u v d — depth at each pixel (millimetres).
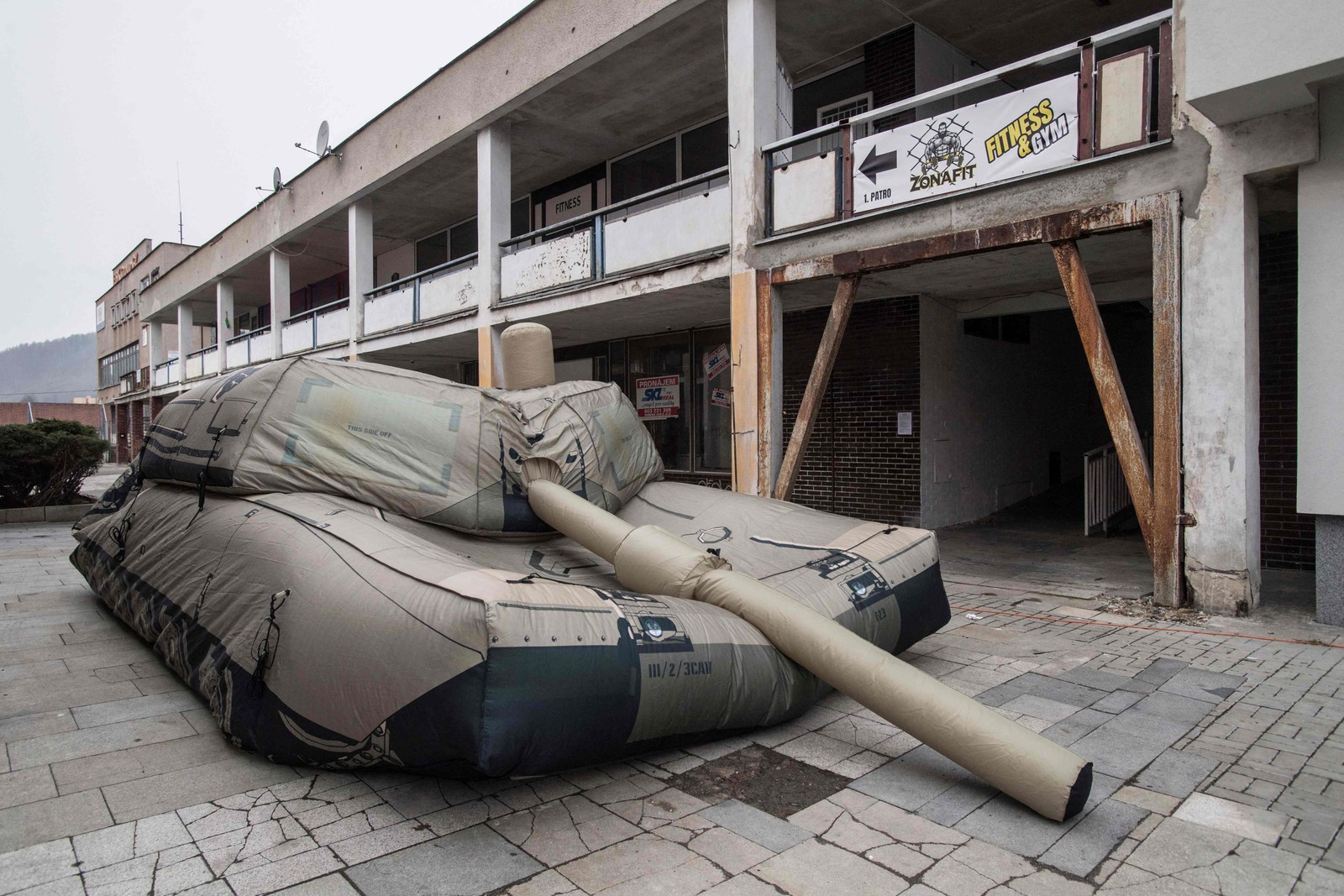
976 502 9609
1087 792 2652
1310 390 4898
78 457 12297
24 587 6719
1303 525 6508
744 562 4398
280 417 3941
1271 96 4570
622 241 8836
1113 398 5465
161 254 27328
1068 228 5574
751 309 7469
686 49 9055
